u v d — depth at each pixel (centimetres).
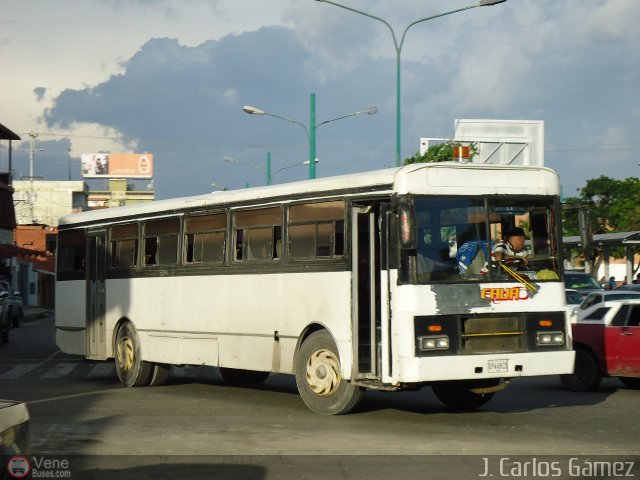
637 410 1433
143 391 1727
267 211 1480
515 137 4131
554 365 1289
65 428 1232
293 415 1363
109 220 1902
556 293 1305
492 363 1245
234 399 1583
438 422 1291
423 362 1210
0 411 638
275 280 1453
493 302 1262
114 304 1869
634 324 1670
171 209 1714
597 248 4612
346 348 1313
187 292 1659
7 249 5050
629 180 7044
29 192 10825
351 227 1315
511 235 1291
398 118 3200
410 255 1230
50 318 5544
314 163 3791
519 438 1152
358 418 1329
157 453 1044
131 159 12681
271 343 1462
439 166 1259
